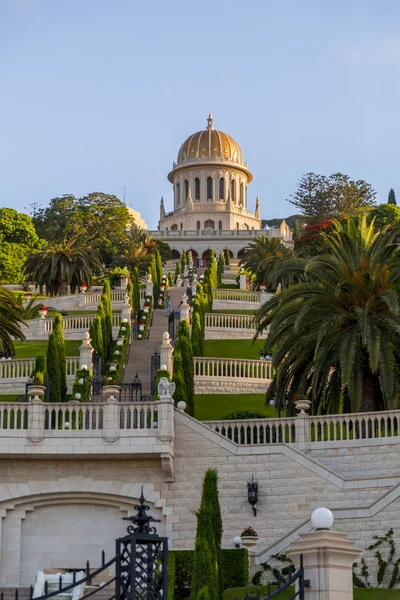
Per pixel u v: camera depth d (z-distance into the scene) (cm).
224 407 5012
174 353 4991
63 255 9562
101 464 3703
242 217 16800
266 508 3603
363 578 3228
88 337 5353
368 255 4341
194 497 3666
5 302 5338
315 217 15012
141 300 7938
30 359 5391
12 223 14138
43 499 3678
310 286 4209
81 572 3127
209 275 8275
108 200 15175
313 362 4112
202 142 17012
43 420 3656
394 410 3709
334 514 3328
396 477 3497
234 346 6419
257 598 1728
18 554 3625
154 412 3788
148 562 1681
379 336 3928
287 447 3650
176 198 17162
